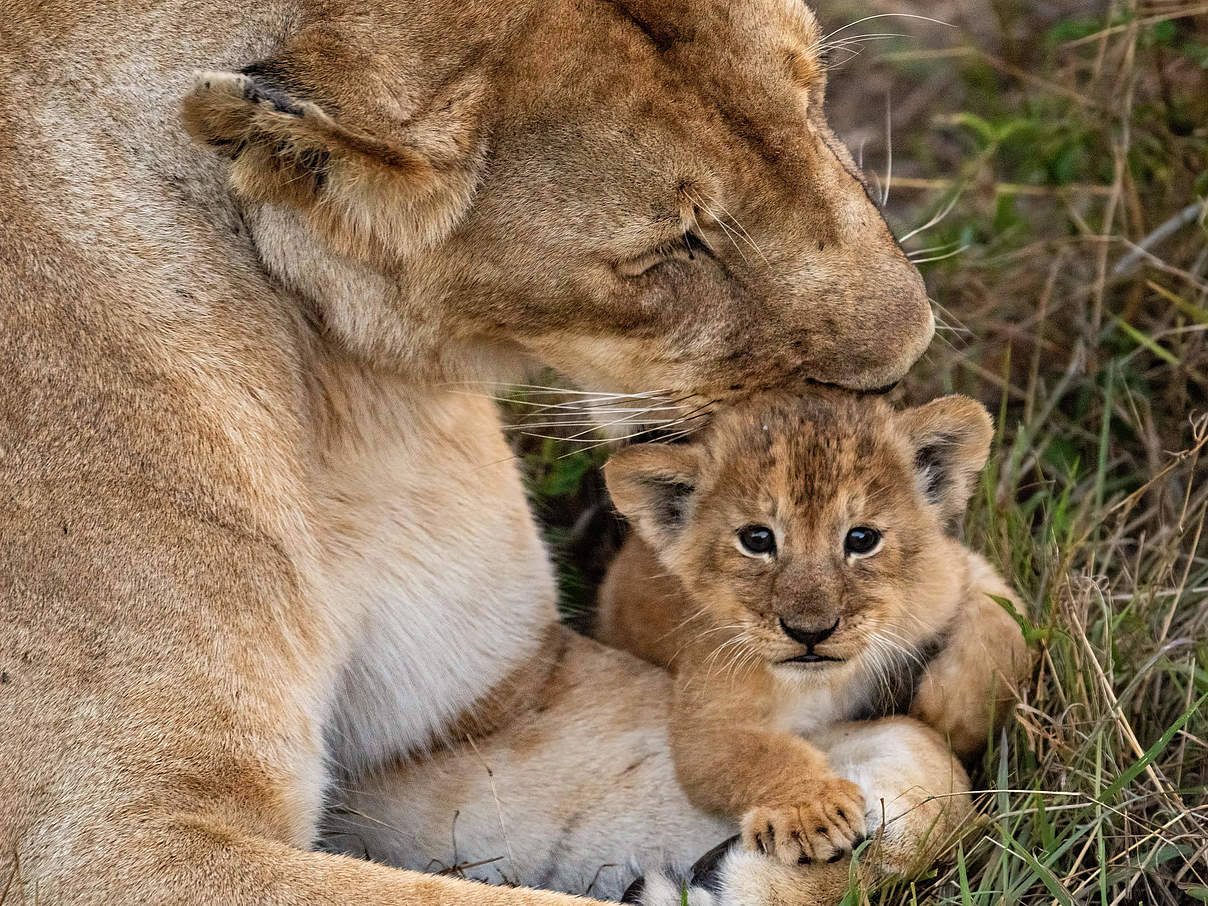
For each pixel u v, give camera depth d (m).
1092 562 7.64
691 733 6.87
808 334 6.27
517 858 6.98
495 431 7.39
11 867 5.57
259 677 5.93
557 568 9.12
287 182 5.82
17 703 5.63
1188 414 9.25
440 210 5.94
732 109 6.04
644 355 6.31
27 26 6.06
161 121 6.10
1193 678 7.25
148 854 5.55
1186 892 6.41
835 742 6.96
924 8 13.33
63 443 5.80
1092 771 6.93
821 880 6.31
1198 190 10.00
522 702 7.25
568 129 5.94
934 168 12.14
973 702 7.04
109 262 5.98
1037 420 9.45
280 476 6.20
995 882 6.52
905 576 6.83
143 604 5.75
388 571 6.82
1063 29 11.20
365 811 7.06
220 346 6.10
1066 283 10.32
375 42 5.87
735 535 6.70
